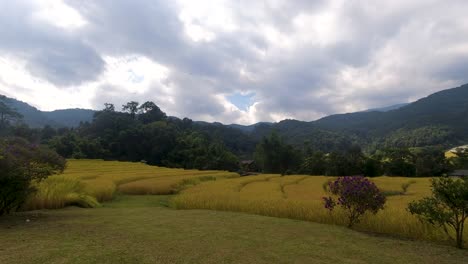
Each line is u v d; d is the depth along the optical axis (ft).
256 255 23.50
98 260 20.26
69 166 181.16
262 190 83.61
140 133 331.57
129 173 138.10
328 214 41.52
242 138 504.84
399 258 24.81
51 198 51.70
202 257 22.25
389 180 143.02
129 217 39.42
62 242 24.67
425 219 31.86
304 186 105.70
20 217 37.47
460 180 28.53
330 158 242.99
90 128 360.07
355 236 32.42
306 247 26.68
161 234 29.01
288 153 292.20
